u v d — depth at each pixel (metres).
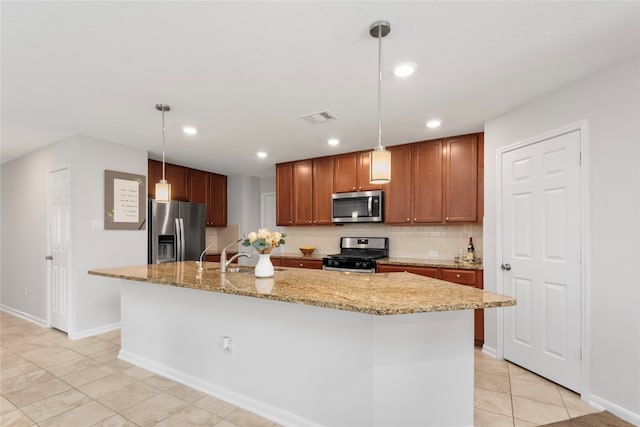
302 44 1.81
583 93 2.21
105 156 3.68
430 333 1.74
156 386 2.45
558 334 2.39
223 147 4.02
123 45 1.81
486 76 2.19
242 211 5.86
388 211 4.02
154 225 4.22
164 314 2.65
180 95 2.49
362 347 1.70
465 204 3.52
